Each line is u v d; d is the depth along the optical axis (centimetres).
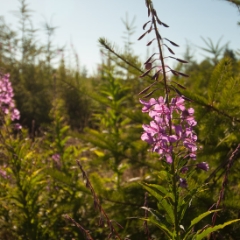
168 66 204
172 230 230
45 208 454
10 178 444
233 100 338
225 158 358
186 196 227
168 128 210
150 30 202
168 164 223
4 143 430
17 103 1170
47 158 518
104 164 518
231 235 322
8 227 430
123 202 384
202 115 347
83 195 427
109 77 525
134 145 430
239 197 321
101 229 399
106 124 529
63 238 429
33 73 1349
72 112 1076
